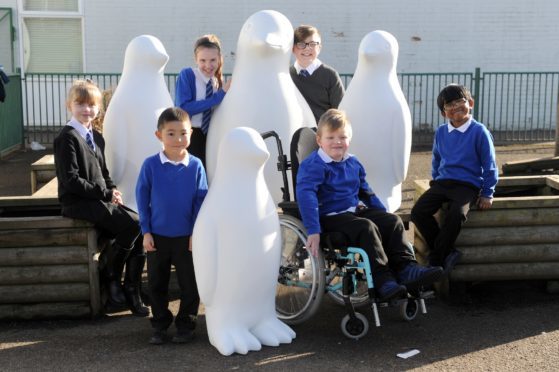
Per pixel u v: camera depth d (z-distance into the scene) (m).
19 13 14.43
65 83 13.45
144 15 14.59
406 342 4.50
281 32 5.39
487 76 15.03
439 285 5.32
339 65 15.01
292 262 4.79
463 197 5.01
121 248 4.96
